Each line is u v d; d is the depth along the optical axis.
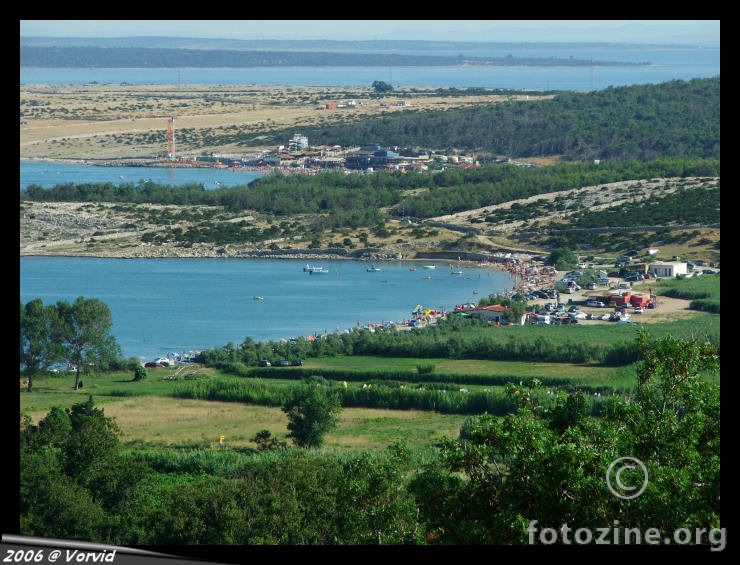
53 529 72.88
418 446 110.12
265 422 124.62
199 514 72.06
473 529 49.25
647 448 49.91
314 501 73.06
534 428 49.97
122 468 83.56
